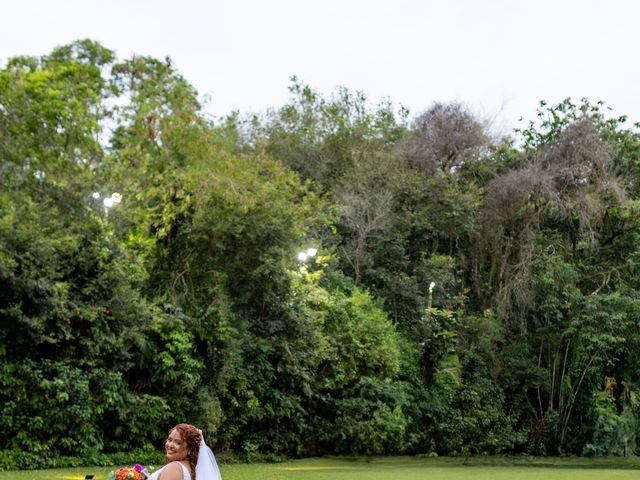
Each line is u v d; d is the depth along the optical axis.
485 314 29.84
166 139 20.44
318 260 24.38
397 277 28.16
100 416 16.53
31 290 15.26
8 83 19.31
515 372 29.05
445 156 32.16
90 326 16.34
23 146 18.55
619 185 30.19
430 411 26.39
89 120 20.36
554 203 30.02
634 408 30.72
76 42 24.86
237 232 20.19
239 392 19.69
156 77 23.08
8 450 15.01
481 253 31.33
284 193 22.03
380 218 29.00
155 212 20.09
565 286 28.83
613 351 29.53
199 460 7.28
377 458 23.20
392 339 24.70
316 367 22.28
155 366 17.64
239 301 20.70
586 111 32.06
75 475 14.01
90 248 16.72
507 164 32.59
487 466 21.97
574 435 29.38
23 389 15.29
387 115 35.66
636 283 30.03
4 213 15.99
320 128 33.16
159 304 18.53
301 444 21.81
